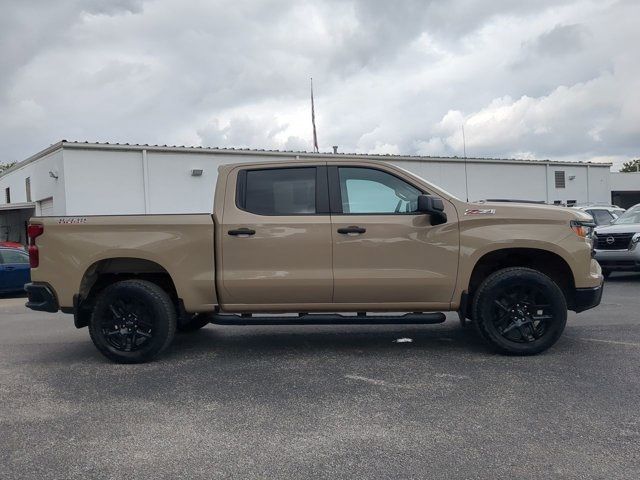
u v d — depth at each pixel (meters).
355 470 3.28
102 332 5.81
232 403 4.50
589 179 34.72
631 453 3.41
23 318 9.56
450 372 5.16
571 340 6.24
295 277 5.55
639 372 5.00
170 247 5.64
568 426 3.84
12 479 3.26
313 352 6.09
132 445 3.71
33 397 4.77
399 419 4.05
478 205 5.64
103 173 20.11
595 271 5.71
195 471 3.32
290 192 5.72
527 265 5.96
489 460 3.36
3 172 31.09
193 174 21.72
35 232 5.80
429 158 28.02
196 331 7.40
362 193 5.70
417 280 5.53
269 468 3.34
